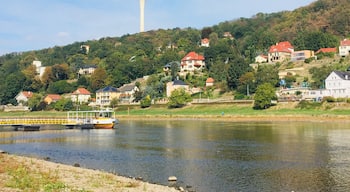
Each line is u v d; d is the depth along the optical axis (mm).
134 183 32594
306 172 38875
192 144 63344
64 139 77250
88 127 108312
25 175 33531
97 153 55781
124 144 66000
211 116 139250
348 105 122688
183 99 166125
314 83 159875
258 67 190375
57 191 27484
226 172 39719
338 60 190625
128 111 171875
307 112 122625
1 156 47375
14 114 192625
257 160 46469
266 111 133625
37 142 72312
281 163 44062
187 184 34906
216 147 58656
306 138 67562
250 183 34812
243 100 152375
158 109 169750
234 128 93688
